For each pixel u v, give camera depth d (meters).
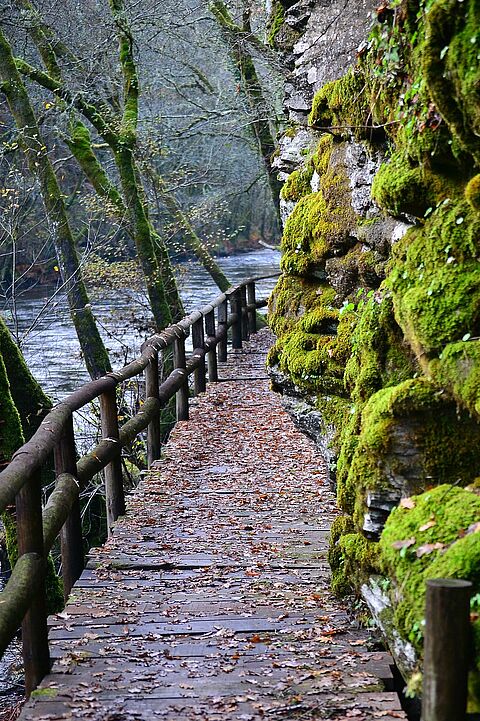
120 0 15.04
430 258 4.13
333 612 4.95
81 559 5.85
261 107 17.25
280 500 7.64
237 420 10.98
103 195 15.24
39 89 16.75
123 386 13.10
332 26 7.09
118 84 16.61
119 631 4.70
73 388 15.91
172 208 18.59
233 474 8.54
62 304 22.45
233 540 6.55
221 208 19.62
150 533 6.74
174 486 8.15
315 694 3.79
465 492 3.59
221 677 4.02
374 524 4.21
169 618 4.91
